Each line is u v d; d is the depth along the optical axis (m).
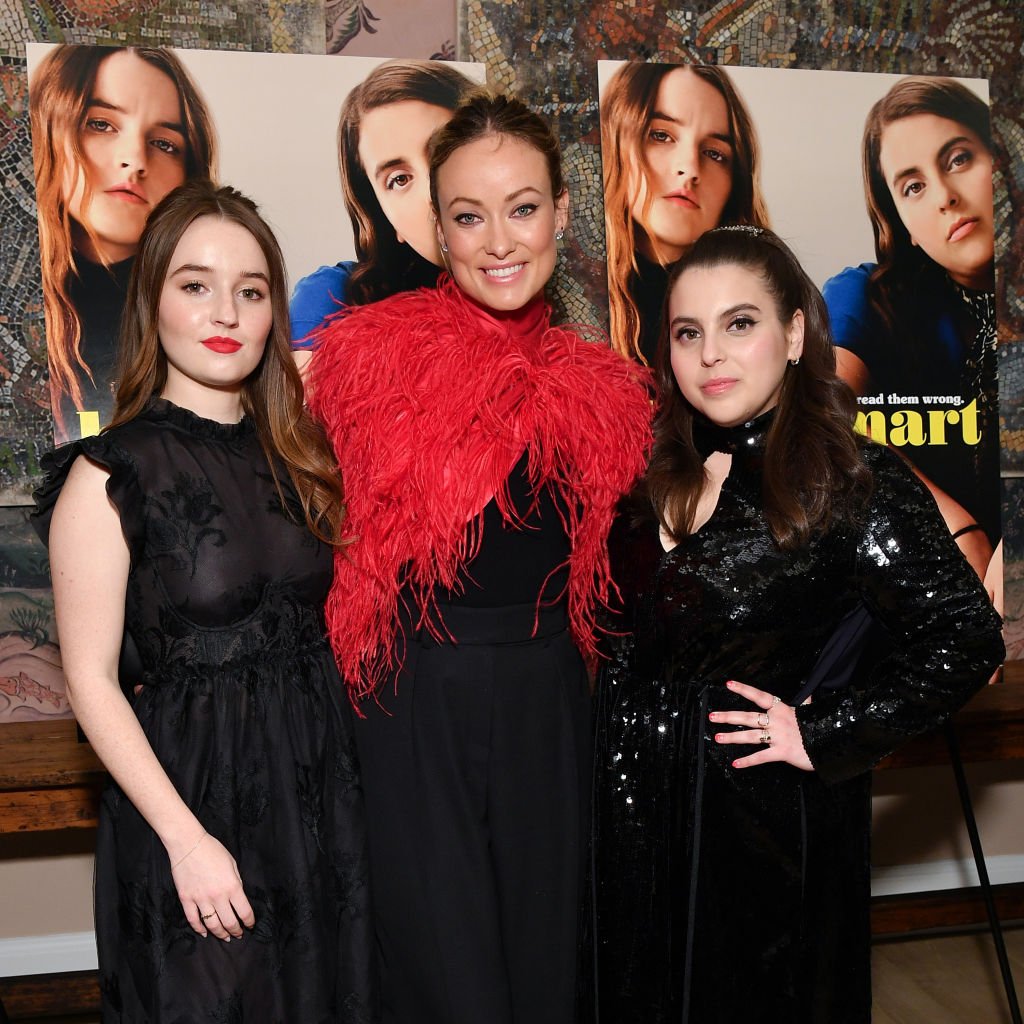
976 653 1.38
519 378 1.58
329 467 1.53
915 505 1.42
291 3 2.32
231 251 1.40
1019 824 2.88
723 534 1.47
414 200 2.35
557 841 1.56
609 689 1.58
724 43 2.52
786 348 1.49
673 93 2.46
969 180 2.58
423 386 1.56
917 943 2.72
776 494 1.43
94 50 2.22
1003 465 2.71
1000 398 2.70
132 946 1.33
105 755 1.29
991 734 2.32
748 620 1.44
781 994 1.44
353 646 1.54
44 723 2.32
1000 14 2.64
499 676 1.53
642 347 2.47
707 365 1.46
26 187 2.25
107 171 2.23
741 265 1.46
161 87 2.25
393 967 1.55
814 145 2.52
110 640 1.31
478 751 1.53
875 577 1.42
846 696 1.44
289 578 1.44
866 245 2.55
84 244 2.24
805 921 1.45
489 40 2.41
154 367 1.44
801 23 2.55
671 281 1.54
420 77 2.35
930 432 2.57
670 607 1.49
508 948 1.56
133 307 1.46
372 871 1.54
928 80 2.57
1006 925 2.74
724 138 2.48
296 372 1.53
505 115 1.58
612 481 1.58
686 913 1.46
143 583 1.35
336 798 1.44
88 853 2.52
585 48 2.46
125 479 1.32
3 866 2.48
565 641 1.61
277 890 1.36
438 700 1.52
